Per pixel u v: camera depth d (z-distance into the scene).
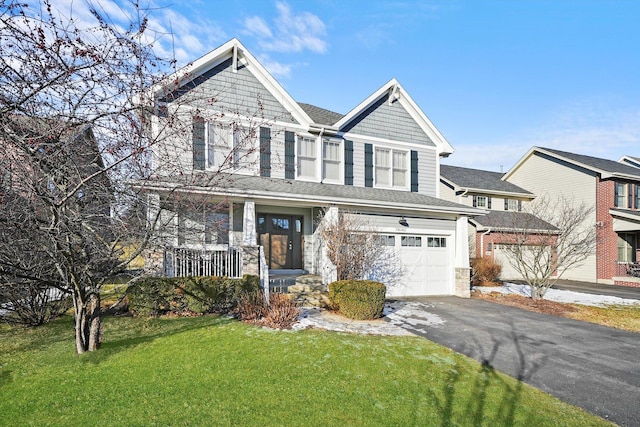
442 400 4.59
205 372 5.16
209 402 4.31
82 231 5.28
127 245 6.01
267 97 12.22
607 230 19.94
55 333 7.26
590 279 20.41
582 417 4.37
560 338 7.82
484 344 7.12
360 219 11.51
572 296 14.31
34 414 4.04
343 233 10.57
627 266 19.86
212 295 8.71
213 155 10.80
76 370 5.24
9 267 5.52
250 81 11.98
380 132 14.16
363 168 13.70
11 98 4.12
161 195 6.38
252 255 9.50
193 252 9.13
